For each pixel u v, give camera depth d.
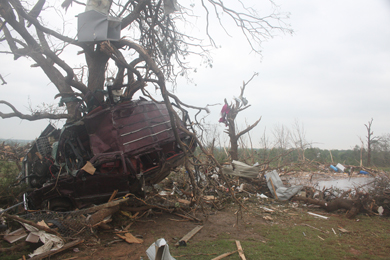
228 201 9.44
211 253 5.05
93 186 6.59
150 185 8.00
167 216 7.68
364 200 8.49
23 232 5.18
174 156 7.80
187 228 6.68
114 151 6.64
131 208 7.12
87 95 7.74
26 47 8.88
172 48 10.72
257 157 15.73
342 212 8.73
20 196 6.97
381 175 9.66
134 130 7.00
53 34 8.11
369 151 25.22
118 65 8.05
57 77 9.39
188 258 4.82
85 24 7.78
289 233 6.48
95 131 6.92
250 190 11.25
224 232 6.44
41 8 9.05
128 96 8.10
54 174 7.02
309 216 8.23
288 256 5.02
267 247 5.43
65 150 6.87
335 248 5.53
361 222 7.62
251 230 6.67
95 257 4.85
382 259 4.99
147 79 7.39
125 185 6.79
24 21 9.22
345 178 16.89
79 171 6.36
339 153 33.94
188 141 8.78
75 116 7.57
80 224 5.57
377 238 6.22
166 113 8.05
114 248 5.31
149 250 3.63
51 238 4.94
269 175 11.22
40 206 6.67
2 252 4.66
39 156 7.66
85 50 8.73
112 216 6.79
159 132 7.42
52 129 8.67
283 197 10.24
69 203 6.68
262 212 8.53
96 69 9.38
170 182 11.02
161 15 10.76
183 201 8.96
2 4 7.39
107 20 7.73
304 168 16.06
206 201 9.08
